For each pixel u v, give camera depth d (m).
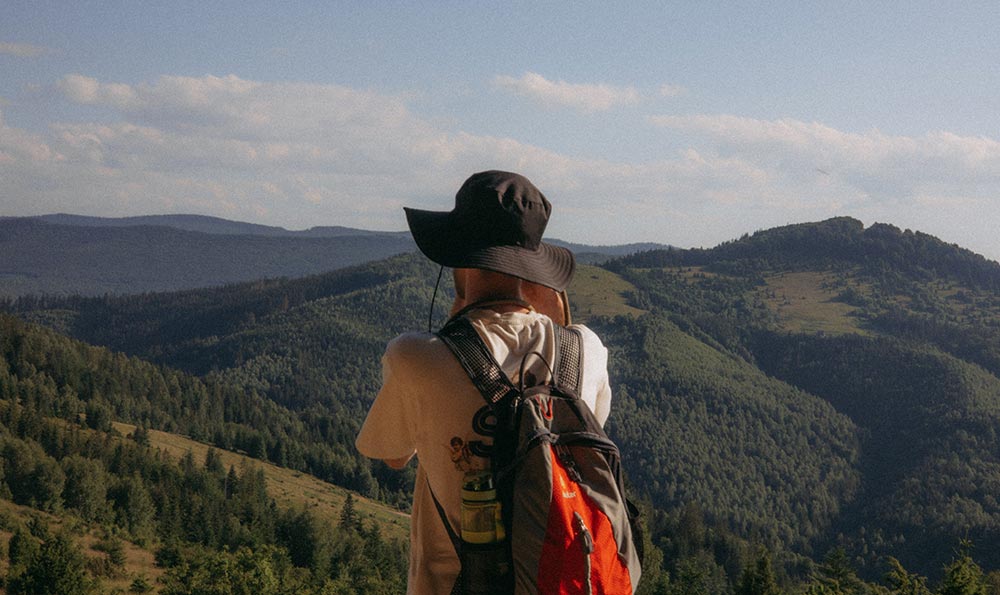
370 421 2.04
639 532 1.92
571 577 1.67
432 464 1.93
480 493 1.79
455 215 2.11
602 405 2.15
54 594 77.25
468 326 2.01
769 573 49.53
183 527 133.12
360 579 108.75
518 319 2.06
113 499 134.12
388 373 1.99
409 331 2.05
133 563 107.06
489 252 2.03
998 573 26.55
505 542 1.79
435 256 2.07
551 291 2.27
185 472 160.50
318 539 122.50
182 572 87.00
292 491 177.12
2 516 111.00
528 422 1.84
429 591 1.99
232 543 126.75
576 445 1.88
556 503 1.72
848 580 34.88
